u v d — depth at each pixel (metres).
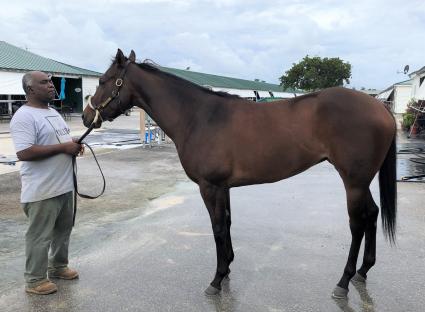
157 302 3.19
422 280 3.49
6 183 7.25
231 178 3.31
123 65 3.53
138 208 5.86
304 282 3.48
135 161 10.12
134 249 4.26
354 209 3.14
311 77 35.25
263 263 3.88
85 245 4.38
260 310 3.06
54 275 3.60
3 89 23.42
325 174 8.48
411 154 11.18
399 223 5.00
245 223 5.10
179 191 6.93
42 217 3.25
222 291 3.35
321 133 3.12
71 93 31.97
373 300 3.17
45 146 3.18
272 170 3.24
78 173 8.48
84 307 3.12
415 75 26.80
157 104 3.50
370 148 3.04
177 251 4.19
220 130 3.25
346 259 3.94
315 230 4.80
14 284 3.48
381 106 3.17
